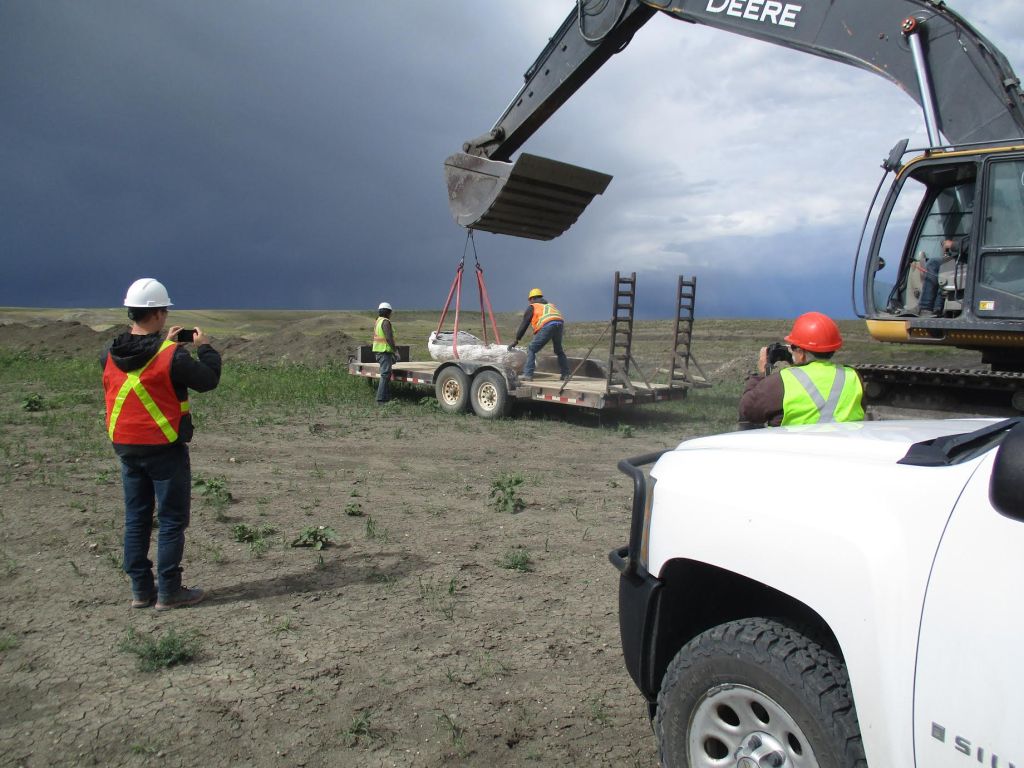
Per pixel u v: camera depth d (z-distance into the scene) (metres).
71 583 5.37
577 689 4.10
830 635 2.72
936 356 19.55
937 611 2.10
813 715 2.41
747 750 2.62
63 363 21.72
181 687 4.02
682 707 2.83
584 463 10.00
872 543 2.31
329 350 24.92
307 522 6.98
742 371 19.81
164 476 4.84
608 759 3.50
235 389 15.91
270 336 27.78
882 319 7.89
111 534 6.37
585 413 14.18
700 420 13.70
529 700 3.98
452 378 13.84
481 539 6.60
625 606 3.20
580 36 11.55
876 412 8.30
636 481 3.20
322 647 4.50
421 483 8.66
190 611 4.97
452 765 3.43
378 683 4.11
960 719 1.99
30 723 3.66
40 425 11.50
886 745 2.18
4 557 5.82
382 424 12.64
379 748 3.54
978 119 7.35
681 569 3.10
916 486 2.34
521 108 12.69
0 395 14.99
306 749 3.52
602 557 6.18
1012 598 1.95
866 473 2.51
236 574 5.65
